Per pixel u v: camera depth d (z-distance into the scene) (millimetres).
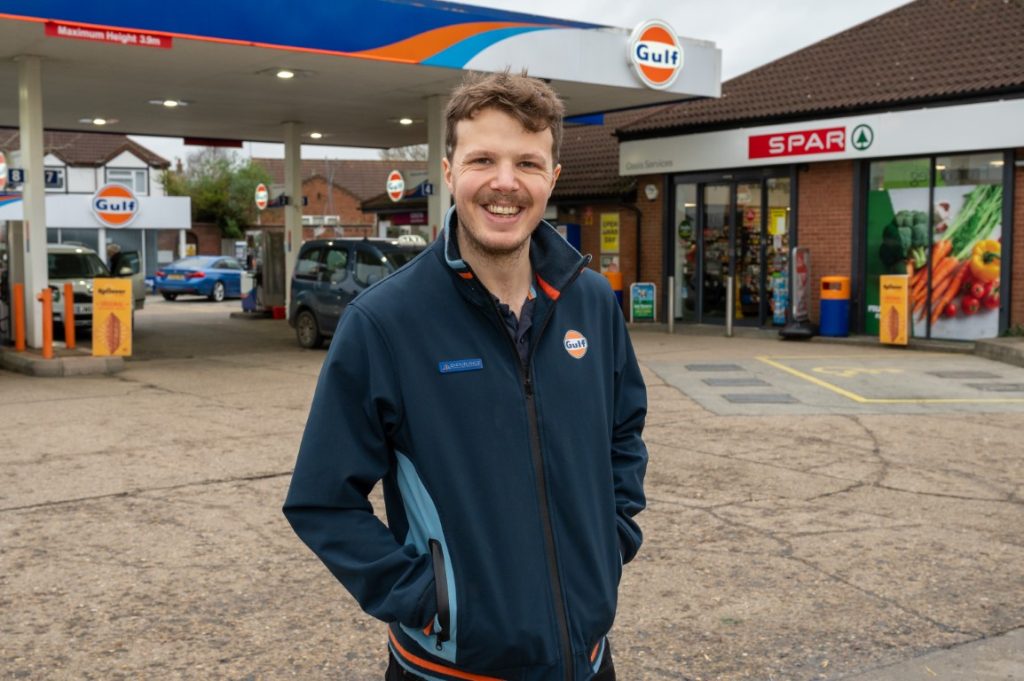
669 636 4395
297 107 18750
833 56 18656
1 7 10922
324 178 66188
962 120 15492
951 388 11500
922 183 16359
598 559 2098
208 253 54094
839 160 17188
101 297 13211
